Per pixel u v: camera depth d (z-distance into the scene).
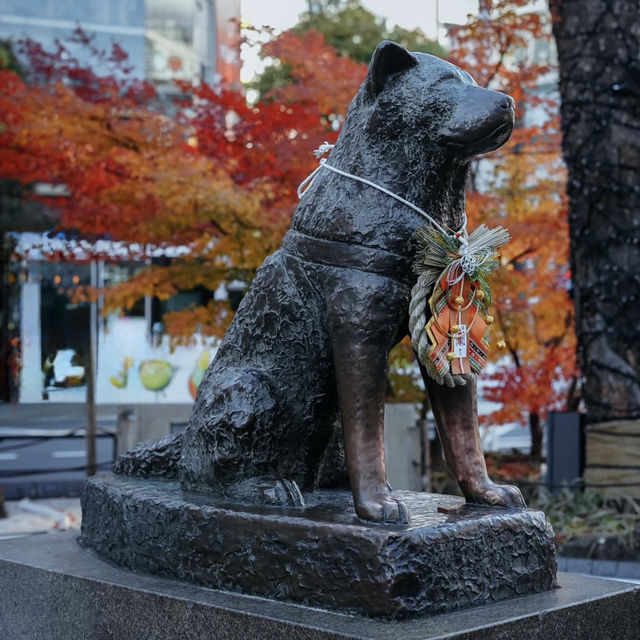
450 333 2.22
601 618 2.20
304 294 2.35
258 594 2.15
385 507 2.08
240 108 5.76
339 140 2.38
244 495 2.39
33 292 8.12
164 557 2.38
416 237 2.19
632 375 5.43
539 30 5.96
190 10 7.71
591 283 5.56
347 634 1.83
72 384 8.16
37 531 5.87
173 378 7.93
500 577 2.15
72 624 2.45
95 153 5.72
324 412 2.45
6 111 5.59
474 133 2.14
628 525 4.96
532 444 7.54
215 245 5.79
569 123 5.68
